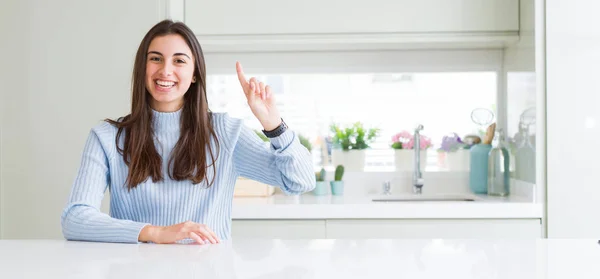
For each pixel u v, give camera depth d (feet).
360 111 10.19
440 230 7.90
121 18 8.33
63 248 3.76
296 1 8.81
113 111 8.34
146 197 4.71
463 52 9.97
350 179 10.00
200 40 8.84
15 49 8.35
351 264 3.12
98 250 3.66
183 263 3.16
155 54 4.74
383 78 10.17
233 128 5.01
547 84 8.04
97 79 8.34
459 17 8.77
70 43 8.33
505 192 9.10
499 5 8.77
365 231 7.91
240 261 3.22
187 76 4.75
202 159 4.75
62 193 8.34
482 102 10.11
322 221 7.93
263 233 7.95
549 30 8.03
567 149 8.01
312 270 2.96
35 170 8.36
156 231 4.06
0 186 8.38
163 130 4.83
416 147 9.71
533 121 8.25
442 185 9.98
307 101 10.19
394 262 3.18
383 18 8.79
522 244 3.83
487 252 3.51
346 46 9.64
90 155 4.65
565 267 3.02
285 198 8.86
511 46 9.39
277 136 4.69
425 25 8.77
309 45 9.48
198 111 4.88
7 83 8.36
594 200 7.97
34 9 8.34
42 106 8.36
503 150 9.12
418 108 10.16
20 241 4.18
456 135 10.04
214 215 4.90
